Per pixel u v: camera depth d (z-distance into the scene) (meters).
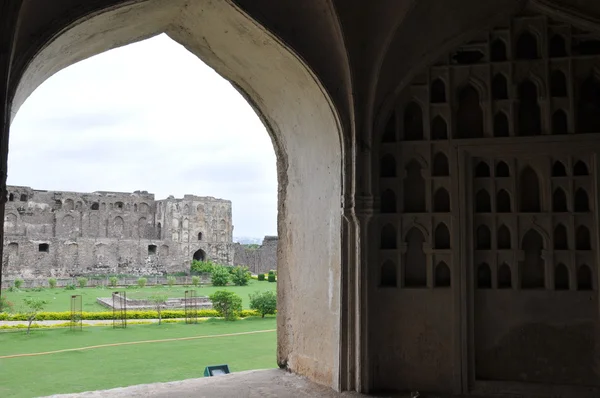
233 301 20.34
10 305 20.91
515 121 5.22
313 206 5.84
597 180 4.99
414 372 5.29
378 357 5.32
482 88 5.32
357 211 5.22
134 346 13.98
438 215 5.37
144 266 45.41
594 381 4.98
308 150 5.96
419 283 5.43
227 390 5.33
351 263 5.29
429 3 4.98
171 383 5.63
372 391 5.23
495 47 5.36
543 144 5.11
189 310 21.78
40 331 16.75
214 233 49.75
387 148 5.48
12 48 3.81
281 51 5.15
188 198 48.44
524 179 5.33
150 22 5.25
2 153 3.79
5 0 3.74
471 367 5.18
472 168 5.35
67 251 42.34
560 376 5.05
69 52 4.82
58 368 11.04
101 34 4.91
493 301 5.24
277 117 6.32
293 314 6.16
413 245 5.47
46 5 4.05
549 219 5.16
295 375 5.93
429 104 5.43
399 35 5.15
